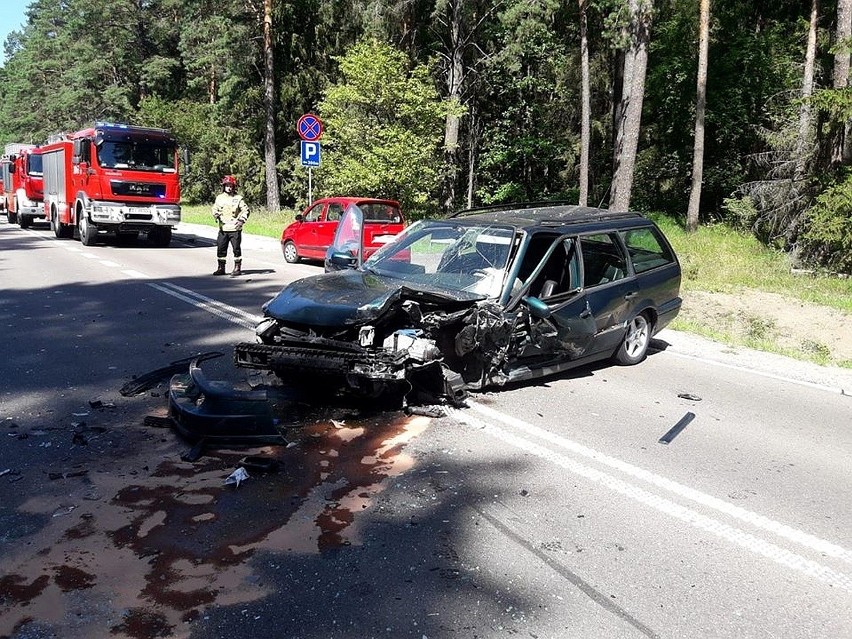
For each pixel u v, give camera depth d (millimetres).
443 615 3227
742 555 3924
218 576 3486
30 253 17906
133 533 3885
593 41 32469
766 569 3789
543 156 33625
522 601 3367
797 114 23578
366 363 5465
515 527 4117
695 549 3965
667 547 3969
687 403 6805
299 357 5621
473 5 27953
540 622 3207
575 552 3861
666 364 8500
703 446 5637
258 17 35750
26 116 73625
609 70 34562
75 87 57125
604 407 6508
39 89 72250
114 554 3666
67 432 5391
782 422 6391
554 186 36281
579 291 7117
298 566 3598
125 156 19156
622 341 8023
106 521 4008
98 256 17453
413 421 5809
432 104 24891
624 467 5102
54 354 7758
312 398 6230
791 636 3199
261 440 5172
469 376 6402
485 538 3969
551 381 7348
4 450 5016
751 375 8148
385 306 5691
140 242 21859
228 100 39531
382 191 24719
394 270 7125
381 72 24016
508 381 6598
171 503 4246
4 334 8711
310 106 36625
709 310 14172
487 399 6520
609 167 36781
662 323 8648
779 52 29844
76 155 19812
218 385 5711
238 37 35688
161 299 11336
